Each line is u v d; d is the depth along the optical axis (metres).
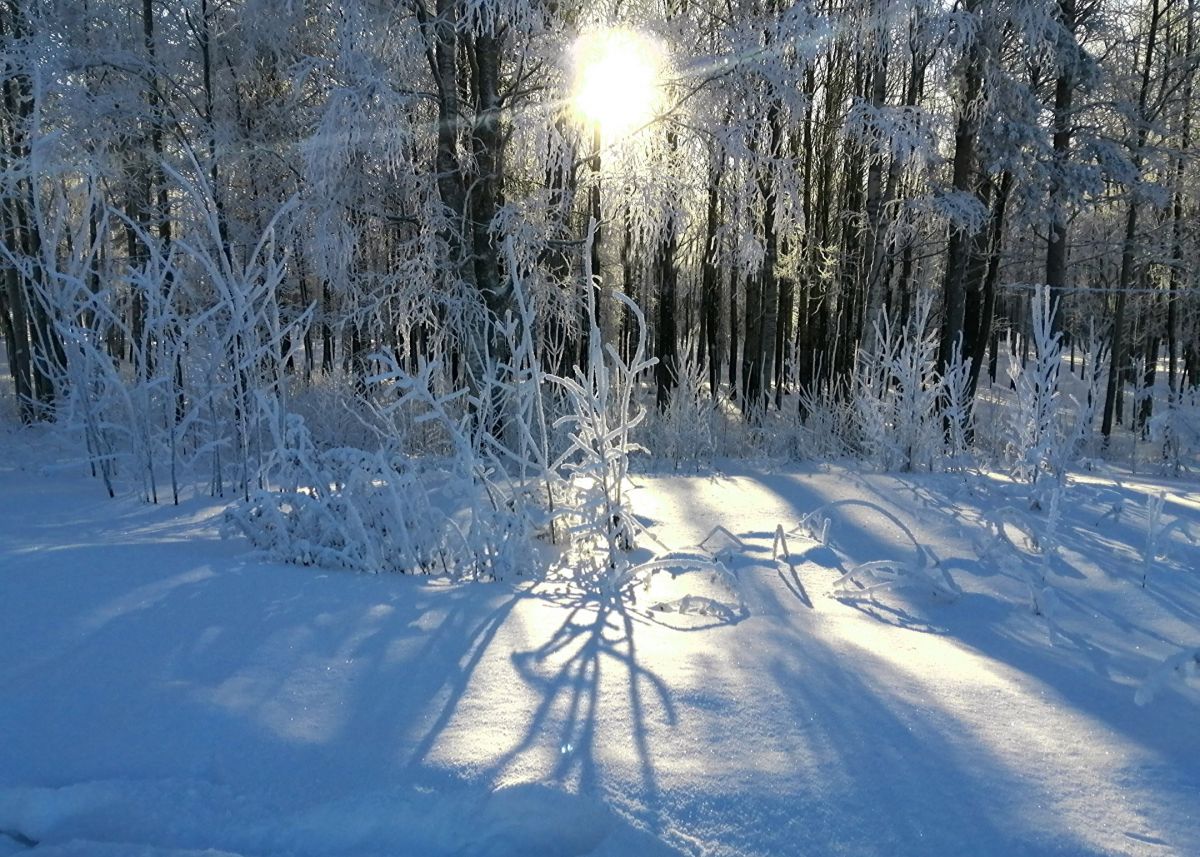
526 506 4.34
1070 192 12.39
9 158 8.75
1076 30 13.03
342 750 2.12
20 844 1.80
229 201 10.61
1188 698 2.65
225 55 10.89
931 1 9.39
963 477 7.21
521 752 2.12
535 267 9.45
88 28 10.37
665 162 9.19
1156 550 4.84
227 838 1.79
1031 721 2.44
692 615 3.47
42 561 3.63
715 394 11.14
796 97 8.82
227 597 3.27
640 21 8.59
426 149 9.62
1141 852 1.75
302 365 11.51
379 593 3.47
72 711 2.29
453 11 8.34
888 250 12.95
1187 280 16.25
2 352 24.78
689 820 1.84
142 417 5.63
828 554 4.65
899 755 2.18
